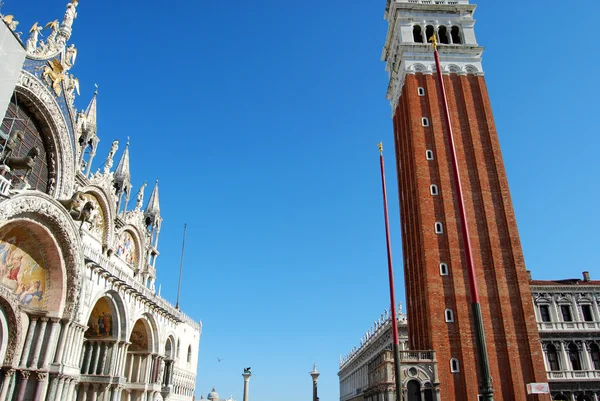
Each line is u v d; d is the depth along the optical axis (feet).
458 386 176.76
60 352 128.88
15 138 115.65
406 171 237.66
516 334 186.19
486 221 205.57
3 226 111.65
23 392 120.06
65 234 127.44
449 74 238.27
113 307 170.40
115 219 191.01
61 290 130.82
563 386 210.59
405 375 174.09
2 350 118.42
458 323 185.98
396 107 264.31
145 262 228.84
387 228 141.18
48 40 134.51
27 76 125.08
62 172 142.20
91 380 166.61
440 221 205.67
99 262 155.74
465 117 228.63
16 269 121.90
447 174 214.48
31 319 126.72
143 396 198.39
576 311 228.84
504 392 177.06
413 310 216.13
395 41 262.26
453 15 257.75
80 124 154.71
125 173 208.54
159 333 213.46
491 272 196.85
